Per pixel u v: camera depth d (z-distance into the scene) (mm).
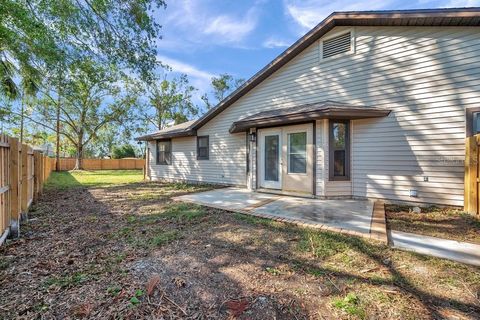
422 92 5824
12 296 2242
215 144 10852
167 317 1976
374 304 2104
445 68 5547
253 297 2234
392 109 6211
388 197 6277
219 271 2713
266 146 8352
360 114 6156
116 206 6352
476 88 5219
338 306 2082
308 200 6602
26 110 19594
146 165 14953
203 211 5469
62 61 8023
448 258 2965
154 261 2967
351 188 6824
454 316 1958
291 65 8219
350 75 6895
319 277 2564
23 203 4703
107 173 20250
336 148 6820
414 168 5934
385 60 6324
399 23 6027
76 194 8508
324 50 7418
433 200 5699
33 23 7117
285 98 8375
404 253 3121
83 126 23812
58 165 23734
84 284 2447
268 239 3676
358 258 2996
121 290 2334
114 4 8055
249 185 9109
